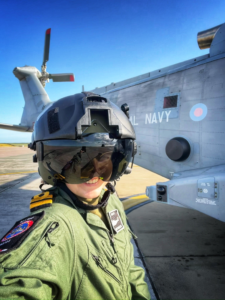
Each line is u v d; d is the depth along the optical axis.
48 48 8.14
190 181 2.34
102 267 0.62
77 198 0.73
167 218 3.77
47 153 0.76
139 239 2.89
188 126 3.07
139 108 3.83
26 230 0.51
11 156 18.31
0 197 5.04
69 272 0.54
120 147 0.82
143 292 0.86
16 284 0.42
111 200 0.96
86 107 0.75
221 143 2.73
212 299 1.75
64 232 0.54
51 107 0.84
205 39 3.13
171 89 3.35
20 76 8.23
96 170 0.73
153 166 3.63
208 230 3.21
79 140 0.73
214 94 2.84
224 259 2.38
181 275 2.07
